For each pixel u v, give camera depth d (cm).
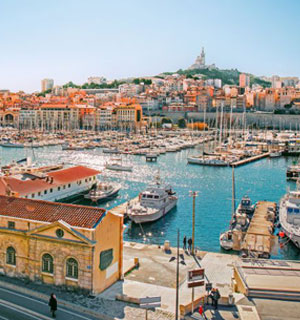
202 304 4356
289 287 4575
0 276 5169
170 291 4906
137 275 5453
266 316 4075
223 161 18825
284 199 10444
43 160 19738
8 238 5122
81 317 4188
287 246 7644
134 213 9075
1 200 5547
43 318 4122
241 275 4859
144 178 15150
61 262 4803
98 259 4750
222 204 11194
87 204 10962
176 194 12369
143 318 4166
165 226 9056
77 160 19862
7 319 4059
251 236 7625
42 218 5050
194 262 6034
